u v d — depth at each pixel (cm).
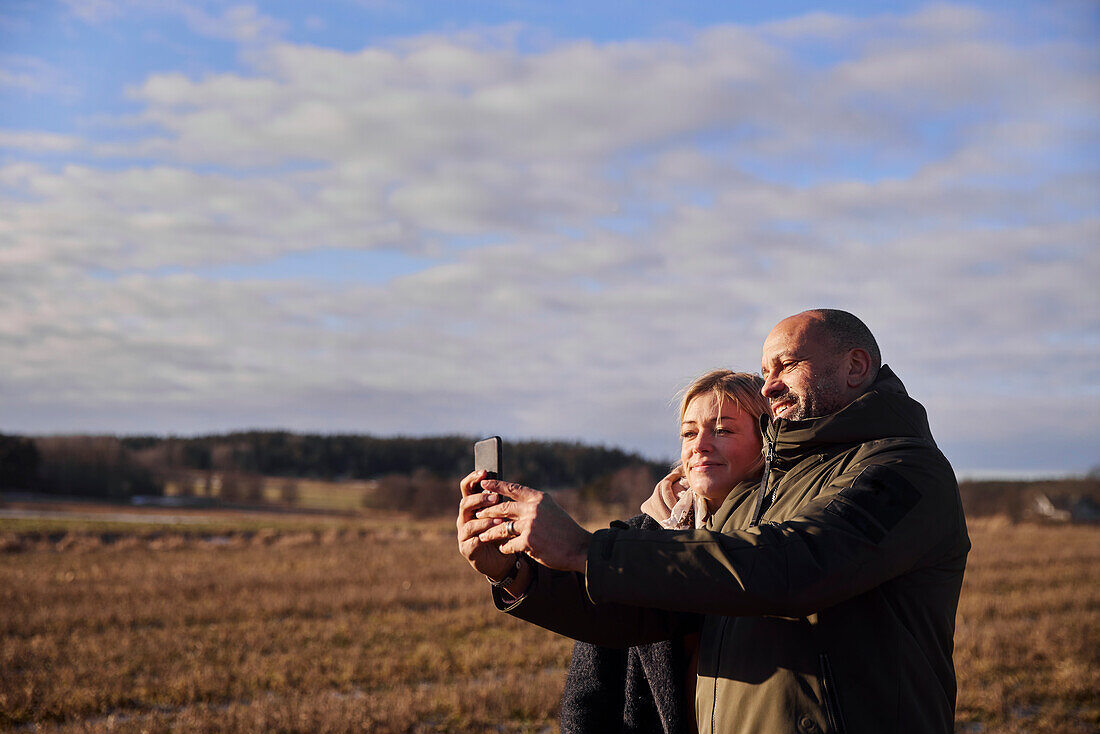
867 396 202
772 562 158
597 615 212
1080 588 1830
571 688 247
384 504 9181
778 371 221
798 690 175
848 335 216
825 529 164
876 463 181
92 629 1341
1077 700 916
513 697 882
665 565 160
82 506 8044
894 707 172
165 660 1083
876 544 164
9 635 1276
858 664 174
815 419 202
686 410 240
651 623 216
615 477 7844
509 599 211
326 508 9312
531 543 171
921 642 179
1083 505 6144
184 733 746
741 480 230
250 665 1038
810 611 161
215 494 10219
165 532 4147
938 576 183
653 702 236
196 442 13112
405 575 2172
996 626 1274
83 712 853
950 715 187
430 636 1288
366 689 964
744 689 184
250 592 1794
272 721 778
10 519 5438
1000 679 981
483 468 198
